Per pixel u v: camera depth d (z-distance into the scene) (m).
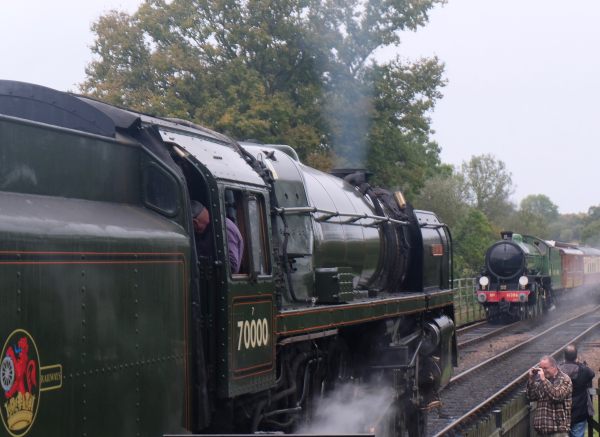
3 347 4.42
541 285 39.03
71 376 4.96
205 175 6.88
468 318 35.09
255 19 27.84
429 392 13.67
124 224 5.69
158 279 5.92
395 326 12.10
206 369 6.74
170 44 27.67
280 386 8.35
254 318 7.34
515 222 67.69
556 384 10.87
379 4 28.55
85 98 6.48
